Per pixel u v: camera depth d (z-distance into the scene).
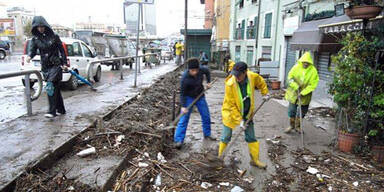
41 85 5.87
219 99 9.91
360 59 4.84
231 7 23.83
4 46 31.70
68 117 5.55
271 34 14.42
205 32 30.31
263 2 15.64
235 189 3.65
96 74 11.30
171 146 4.97
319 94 9.66
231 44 23.94
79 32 28.19
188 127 6.29
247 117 4.18
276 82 12.10
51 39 5.25
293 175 4.12
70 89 9.57
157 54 18.80
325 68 9.41
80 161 3.88
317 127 6.46
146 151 4.51
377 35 4.98
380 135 4.77
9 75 4.83
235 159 4.57
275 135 5.86
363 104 4.76
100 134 4.69
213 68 22.59
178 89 10.33
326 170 4.27
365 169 4.28
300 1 10.92
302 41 9.00
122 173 3.79
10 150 3.79
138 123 5.42
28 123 5.07
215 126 6.45
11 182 3.05
